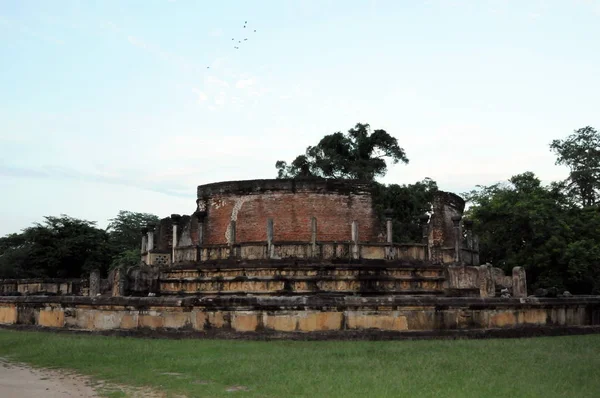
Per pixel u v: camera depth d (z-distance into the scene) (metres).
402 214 55.16
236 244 34.78
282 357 18.62
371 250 34.59
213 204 44.00
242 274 34.06
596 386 14.06
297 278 33.25
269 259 33.75
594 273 46.75
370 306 24.47
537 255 46.28
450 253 37.25
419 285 34.66
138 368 17.44
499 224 49.31
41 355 20.39
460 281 34.72
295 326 24.12
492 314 25.89
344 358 18.44
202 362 17.91
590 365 16.89
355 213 42.84
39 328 28.38
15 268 83.00
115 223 107.06
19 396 14.16
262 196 42.56
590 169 68.38
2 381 16.09
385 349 20.52
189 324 24.78
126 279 37.41
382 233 43.12
